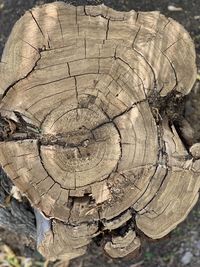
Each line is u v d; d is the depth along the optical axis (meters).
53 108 1.25
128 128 1.26
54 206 1.30
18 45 1.26
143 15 1.27
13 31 1.27
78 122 1.25
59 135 1.26
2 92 1.27
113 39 1.25
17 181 1.30
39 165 1.28
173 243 1.68
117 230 1.37
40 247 1.41
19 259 1.71
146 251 1.68
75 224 1.33
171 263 1.68
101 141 1.26
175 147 1.30
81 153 1.26
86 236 1.35
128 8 1.68
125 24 1.26
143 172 1.28
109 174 1.27
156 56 1.26
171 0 1.69
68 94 1.25
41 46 1.25
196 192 1.35
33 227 1.55
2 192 1.52
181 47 1.28
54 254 1.41
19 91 1.26
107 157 1.26
